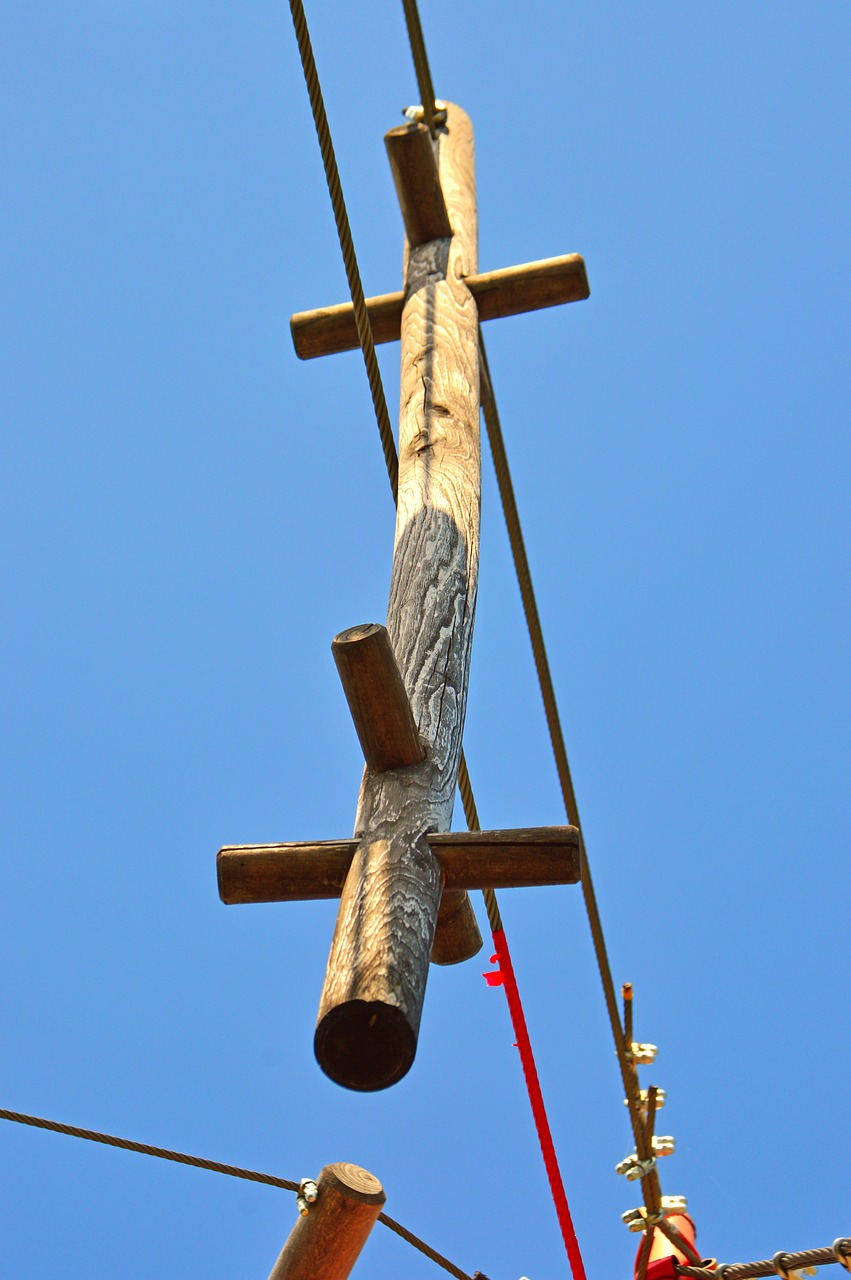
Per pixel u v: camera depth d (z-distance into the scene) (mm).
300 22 4359
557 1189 5023
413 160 5480
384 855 3164
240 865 3275
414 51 5473
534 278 5469
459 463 4594
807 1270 4609
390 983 2822
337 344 5715
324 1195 4598
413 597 4020
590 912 5867
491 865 3213
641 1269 4980
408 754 3443
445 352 5094
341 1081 2842
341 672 3365
